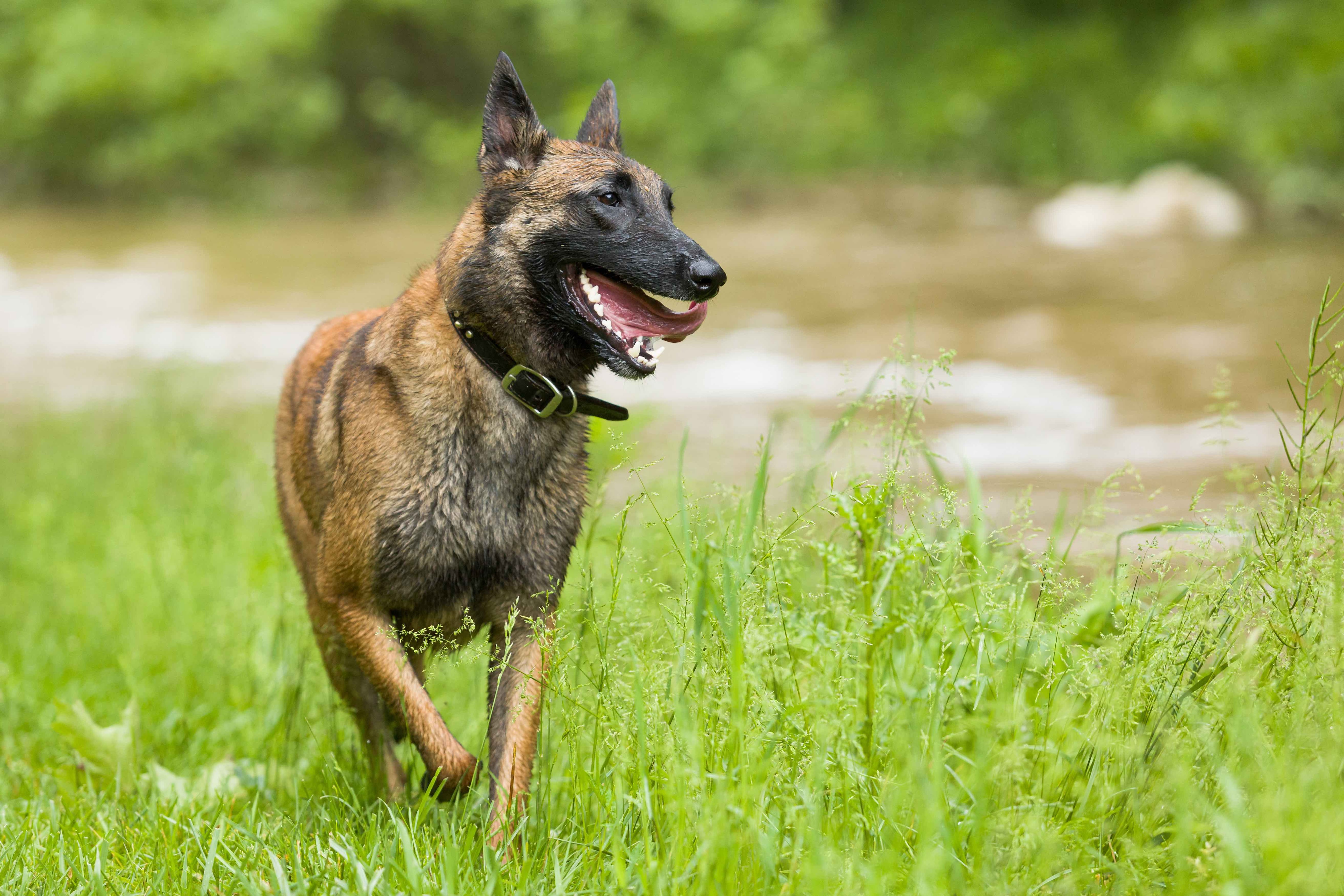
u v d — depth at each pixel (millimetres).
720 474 9086
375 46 32062
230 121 30422
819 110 29609
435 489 4727
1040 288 17312
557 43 31891
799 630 4320
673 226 4875
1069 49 29734
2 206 30906
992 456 9977
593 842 3990
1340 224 21812
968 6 32812
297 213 29312
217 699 6246
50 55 30266
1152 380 12172
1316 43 24844
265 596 7098
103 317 18062
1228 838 3219
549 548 4891
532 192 4844
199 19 31047
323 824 4535
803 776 3902
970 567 4734
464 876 3916
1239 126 24734
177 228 27297
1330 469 4395
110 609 7426
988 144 28344
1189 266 18375
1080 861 3625
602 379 13742
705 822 3551
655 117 29656
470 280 4777
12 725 5973
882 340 14820
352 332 5664
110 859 4211
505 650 4684
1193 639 4152
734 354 14562
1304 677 3820
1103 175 26344
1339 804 3344
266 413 12180
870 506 4383
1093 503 5668
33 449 11281
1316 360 12297
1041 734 3963
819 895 3277
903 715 4086
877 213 25203
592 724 4395
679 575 5418
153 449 10461
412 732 4680
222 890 4008
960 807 3850
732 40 31500
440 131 30266
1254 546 4387
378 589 4816
